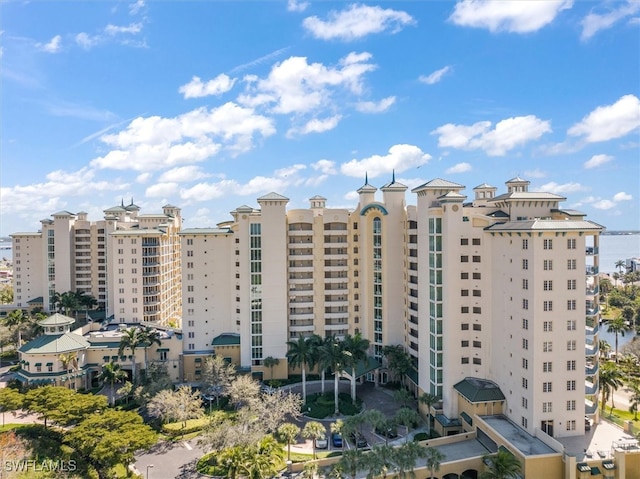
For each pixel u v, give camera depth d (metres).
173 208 162.12
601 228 63.41
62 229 151.00
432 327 79.00
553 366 62.44
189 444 75.00
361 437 74.31
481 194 98.69
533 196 76.31
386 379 101.31
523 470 55.38
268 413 72.44
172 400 79.75
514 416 66.75
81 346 100.81
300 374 106.50
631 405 85.31
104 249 154.50
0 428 79.62
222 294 111.19
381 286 102.50
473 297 75.94
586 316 69.19
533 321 62.22
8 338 126.25
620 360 114.19
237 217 109.94
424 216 82.62
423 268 83.06
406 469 55.03
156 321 131.50
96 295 154.75
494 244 72.88
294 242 107.81
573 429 62.75
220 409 89.25
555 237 62.72
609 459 55.66
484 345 74.69
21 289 157.38
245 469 55.41
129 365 105.31
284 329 104.81
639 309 153.25
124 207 169.50
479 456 60.34
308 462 61.06
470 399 69.56
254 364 104.19
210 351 109.88
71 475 60.00
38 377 94.94
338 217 107.88
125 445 59.06
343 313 108.44
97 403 73.56
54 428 77.69
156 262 132.88
